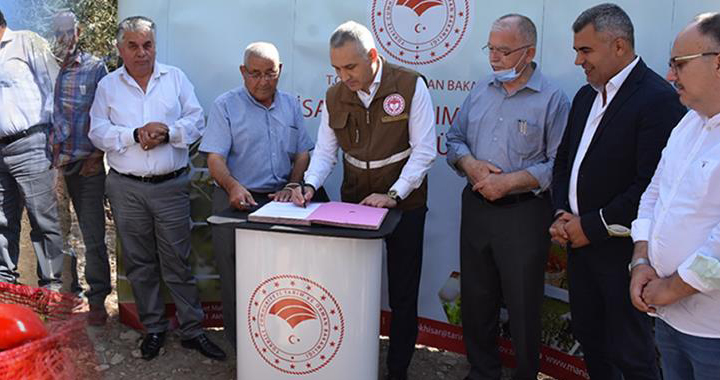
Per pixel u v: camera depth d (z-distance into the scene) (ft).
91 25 13.02
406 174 7.55
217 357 9.45
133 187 8.96
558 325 9.13
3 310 2.93
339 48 7.07
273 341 6.93
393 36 9.30
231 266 8.68
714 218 4.82
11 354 2.68
